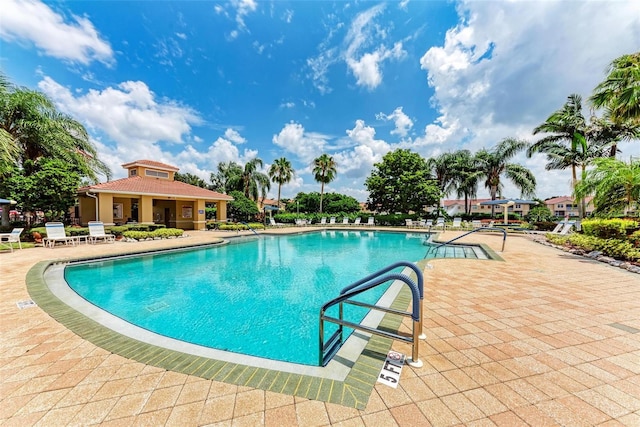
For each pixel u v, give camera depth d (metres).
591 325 3.38
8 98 12.90
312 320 4.55
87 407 1.95
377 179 26.23
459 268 6.73
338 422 1.80
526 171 24.34
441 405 1.96
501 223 23.33
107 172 19.62
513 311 3.86
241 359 2.62
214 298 5.60
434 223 23.25
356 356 2.65
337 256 10.51
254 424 1.78
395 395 2.07
